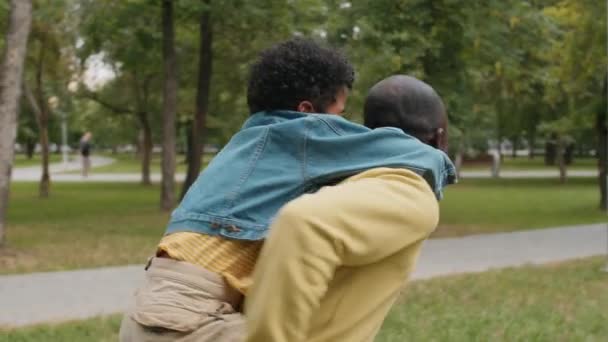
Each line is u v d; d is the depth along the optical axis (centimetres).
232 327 196
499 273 999
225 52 2155
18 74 1113
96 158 8119
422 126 220
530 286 903
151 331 199
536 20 1504
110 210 2023
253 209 201
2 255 1109
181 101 2744
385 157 199
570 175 4441
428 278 960
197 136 2095
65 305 787
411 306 761
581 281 945
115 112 3123
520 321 696
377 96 222
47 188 2573
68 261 1083
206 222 204
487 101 2255
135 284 906
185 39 2298
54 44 2291
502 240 1412
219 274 201
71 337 631
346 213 173
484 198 2609
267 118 215
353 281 187
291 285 167
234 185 204
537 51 1587
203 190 209
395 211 178
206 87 2072
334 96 220
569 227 1645
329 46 224
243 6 1686
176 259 204
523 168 5506
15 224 1634
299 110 218
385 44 1412
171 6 1878
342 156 201
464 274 996
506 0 1477
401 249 184
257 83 219
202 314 198
